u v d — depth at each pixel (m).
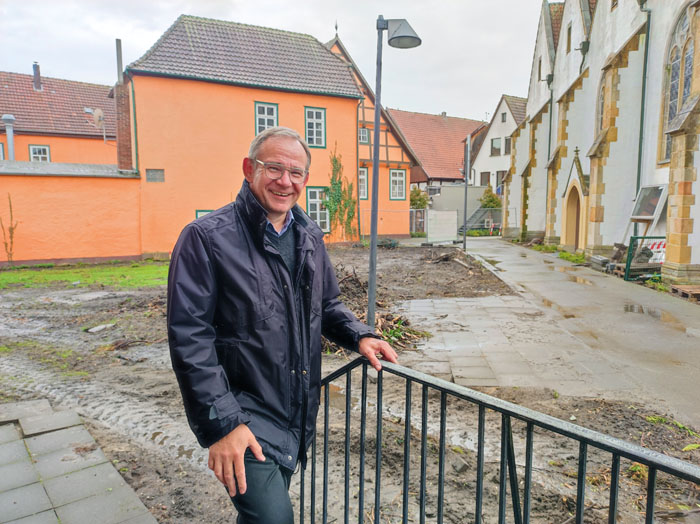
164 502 3.06
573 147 21.02
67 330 8.06
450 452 3.67
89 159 31.03
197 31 23.12
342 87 24.95
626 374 5.57
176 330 1.59
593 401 4.78
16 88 31.00
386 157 28.59
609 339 7.11
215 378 1.57
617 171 15.57
